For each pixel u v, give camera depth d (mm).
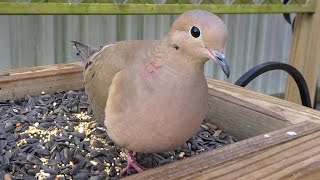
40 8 441
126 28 658
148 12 500
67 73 400
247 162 226
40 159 291
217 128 355
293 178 215
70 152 299
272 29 782
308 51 627
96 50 353
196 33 225
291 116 311
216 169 217
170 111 237
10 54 597
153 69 240
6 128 325
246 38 759
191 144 328
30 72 387
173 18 684
